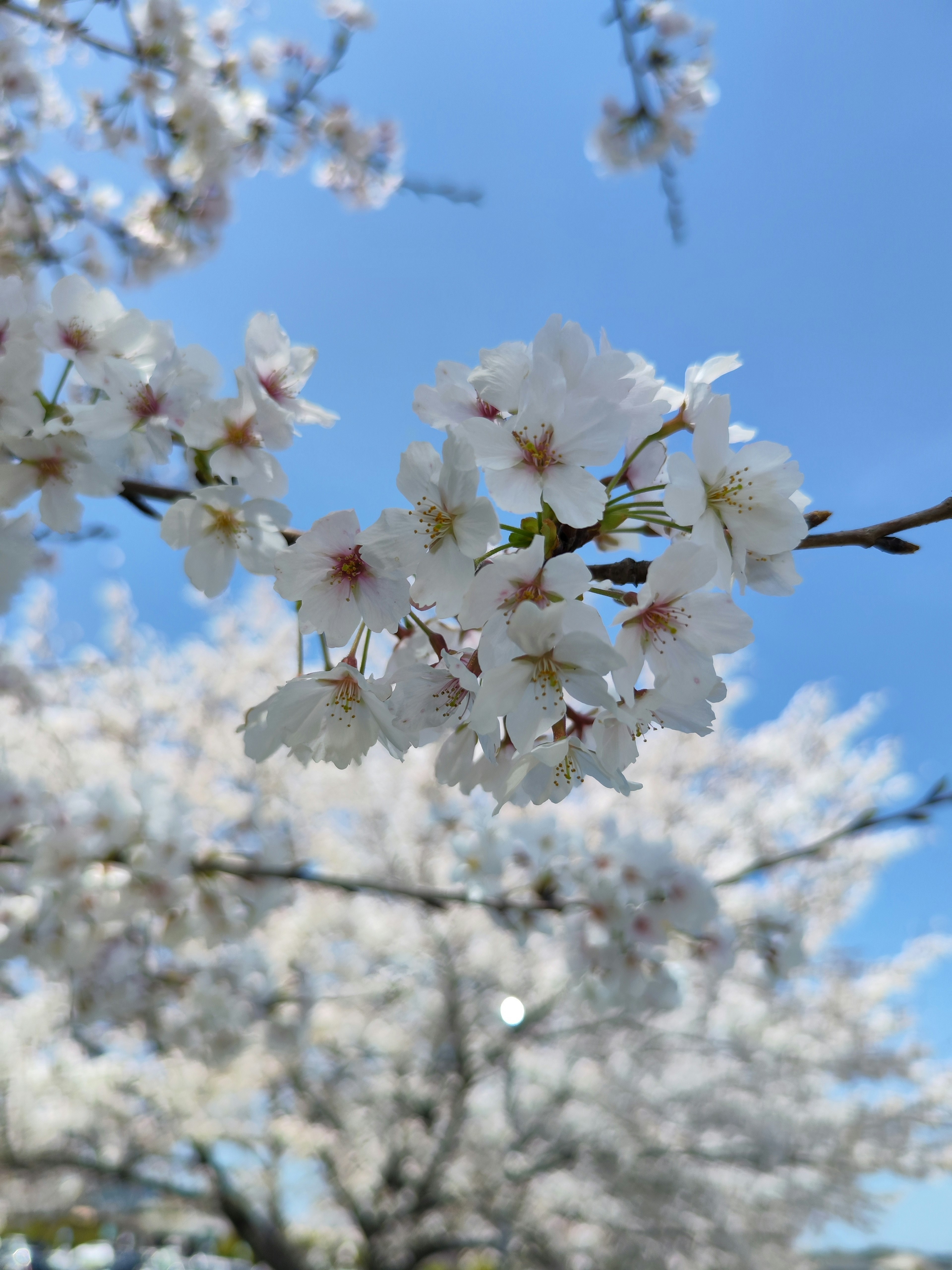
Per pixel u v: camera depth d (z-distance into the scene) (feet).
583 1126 31.27
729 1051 30.25
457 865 10.80
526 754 3.68
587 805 33.12
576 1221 32.14
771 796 35.06
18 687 20.47
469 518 3.61
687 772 35.19
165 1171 31.19
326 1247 35.29
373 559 3.85
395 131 16.19
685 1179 28.94
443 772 4.48
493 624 3.58
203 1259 34.88
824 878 32.42
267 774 30.27
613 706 3.59
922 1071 31.37
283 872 10.17
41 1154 26.18
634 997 10.27
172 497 5.37
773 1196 31.55
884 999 32.96
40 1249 33.50
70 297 5.03
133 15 13.10
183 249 15.16
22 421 4.80
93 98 14.62
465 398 4.34
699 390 4.35
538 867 10.66
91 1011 12.46
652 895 10.19
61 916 9.79
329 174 16.17
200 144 13.84
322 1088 30.50
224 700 33.19
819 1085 31.96
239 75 14.80
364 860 31.55
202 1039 14.44
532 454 3.70
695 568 3.66
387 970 30.83
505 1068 30.53
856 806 33.58
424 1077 31.12
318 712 4.29
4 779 10.60
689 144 14.24
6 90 14.14
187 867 9.89
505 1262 29.78
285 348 5.21
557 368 3.67
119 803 9.88
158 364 5.19
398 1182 31.04
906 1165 30.73
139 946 12.86
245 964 14.08
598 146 14.57
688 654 3.81
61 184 16.16
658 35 13.52
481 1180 30.50
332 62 14.40
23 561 5.13
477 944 31.07
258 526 4.89
